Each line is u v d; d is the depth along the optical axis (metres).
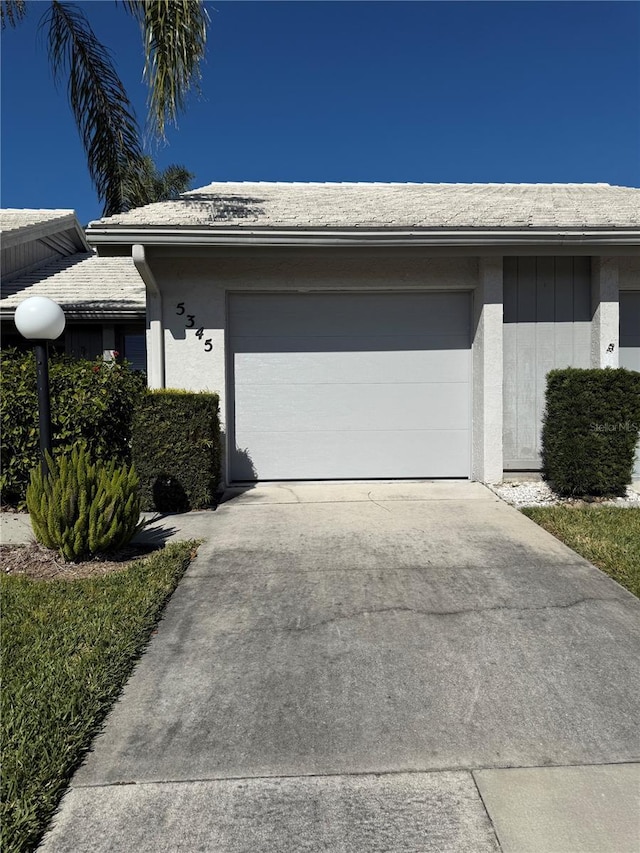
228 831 2.10
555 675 3.12
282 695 2.95
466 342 8.11
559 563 4.80
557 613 3.86
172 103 6.96
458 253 7.41
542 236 7.16
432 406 8.15
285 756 2.50
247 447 8.09
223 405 7.77
